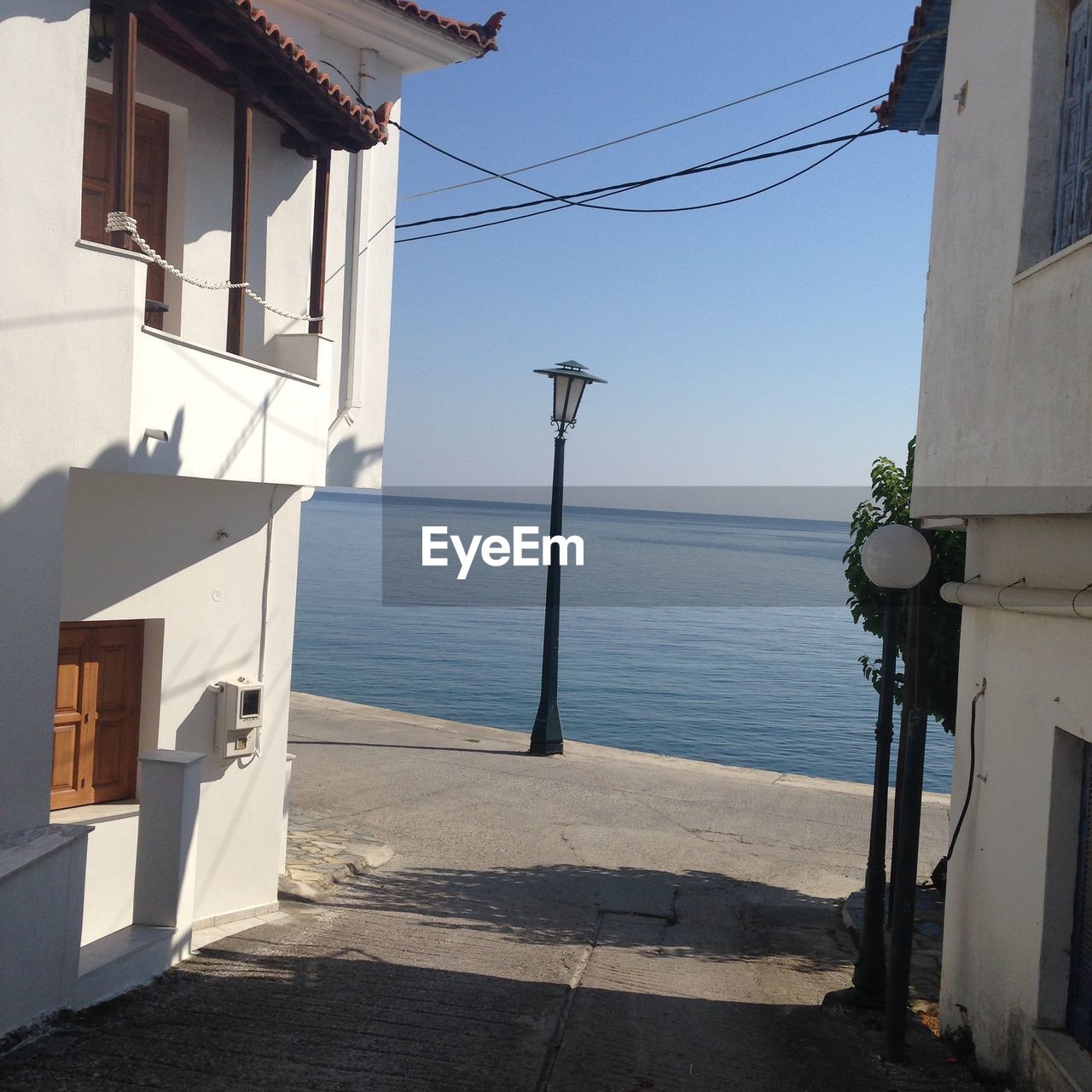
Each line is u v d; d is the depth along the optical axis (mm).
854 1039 6570
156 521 8305
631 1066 5602
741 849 12820
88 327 6637
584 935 8984
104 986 5980
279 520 9320
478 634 42188
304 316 9773
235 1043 5367
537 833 12883
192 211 8883
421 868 11023
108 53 7945
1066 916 5375
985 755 6445
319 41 11414
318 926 8609
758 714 27062
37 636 6387
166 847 6898
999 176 6168
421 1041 5680
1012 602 5703
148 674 8461
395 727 19297
